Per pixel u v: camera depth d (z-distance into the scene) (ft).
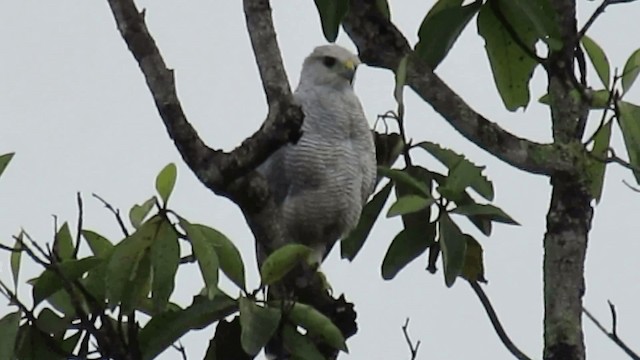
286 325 27.91
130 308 27.76
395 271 32.99
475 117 31.24
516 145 31.19
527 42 32.37
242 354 28.55
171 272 27.14
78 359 28.48
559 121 31.63
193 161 27.50
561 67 31.65
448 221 31.58
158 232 27.20
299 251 27.48
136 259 27.37
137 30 27.27
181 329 27.71
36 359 28.43
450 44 31.55
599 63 31.55
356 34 31.99
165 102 27.17
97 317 28.19
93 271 28.04
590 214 31.37
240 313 27.27
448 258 31.53
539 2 31.04
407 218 32.65
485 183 31.58
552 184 31.60
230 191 27.84
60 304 28.58
